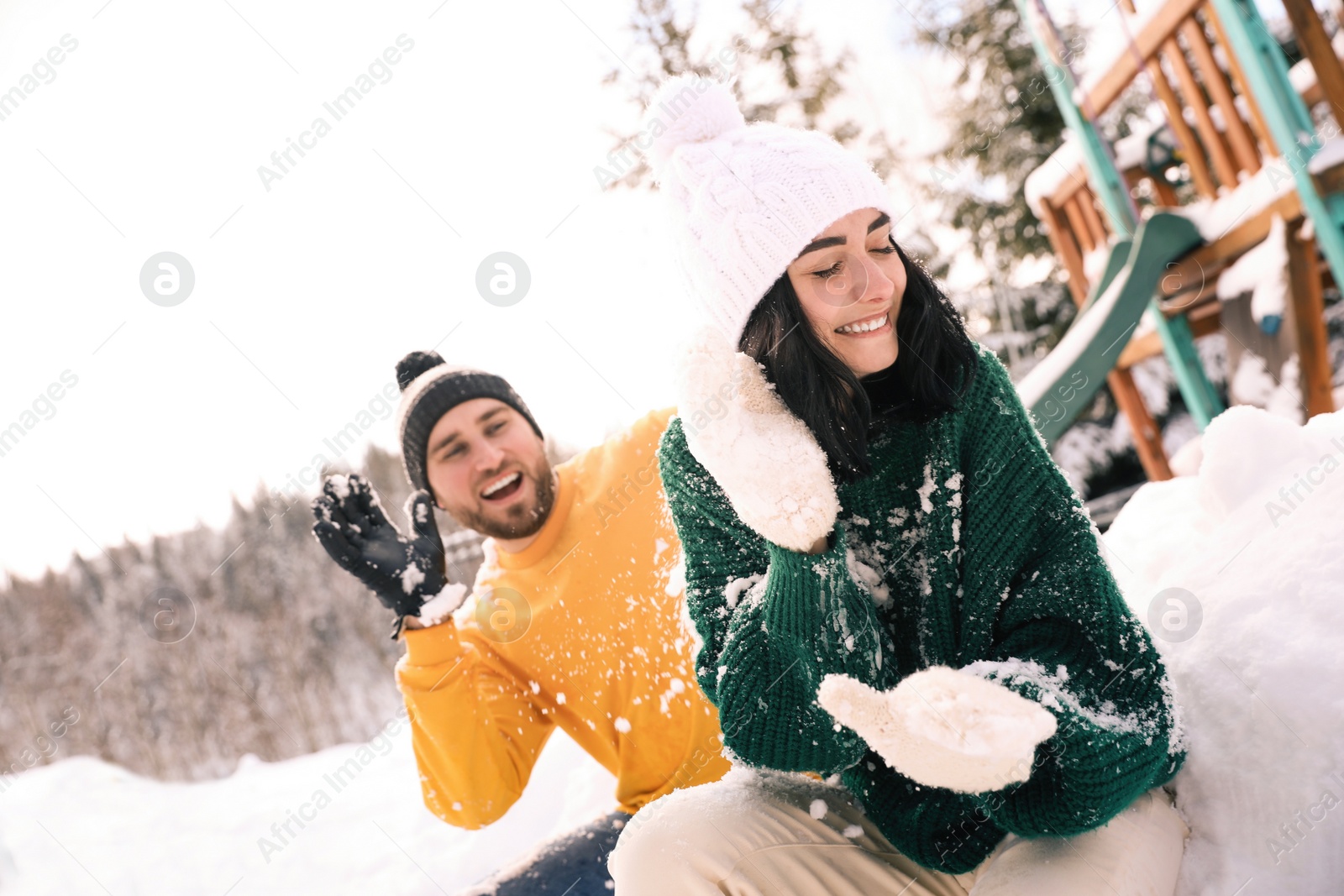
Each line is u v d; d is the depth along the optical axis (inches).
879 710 33.2
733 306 45.4
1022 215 229.6
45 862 118.9
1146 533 60.7
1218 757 40.8
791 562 40.3
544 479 73.9
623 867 40.7
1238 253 110.0
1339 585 40.6
